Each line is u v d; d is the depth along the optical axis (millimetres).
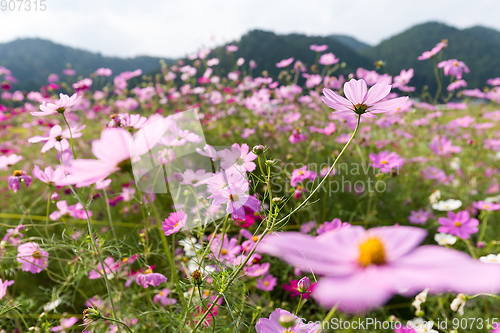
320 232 667
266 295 768
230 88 1679
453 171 1365
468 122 1495
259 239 442
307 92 1598
